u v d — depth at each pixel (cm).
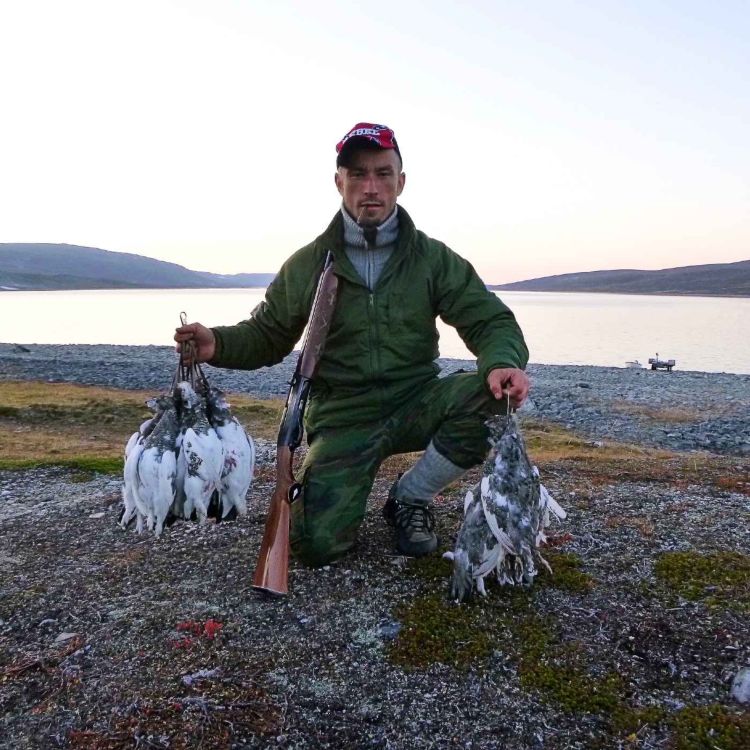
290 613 327
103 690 273
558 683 272
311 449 385
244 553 397
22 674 287
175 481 298
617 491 509
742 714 254
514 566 338
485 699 265
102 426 1190
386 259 362
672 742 242
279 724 252
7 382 2075
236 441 315
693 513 453
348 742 245
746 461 654
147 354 3231
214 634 309
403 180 369
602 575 360
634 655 291
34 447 898
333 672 282
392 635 306
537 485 326
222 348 356
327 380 373
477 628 309
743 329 6988
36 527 460
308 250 379
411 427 375
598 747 241
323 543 359
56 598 351
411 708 261
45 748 244
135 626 320
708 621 314
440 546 399
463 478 555
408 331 366
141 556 399
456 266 367
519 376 316
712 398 2002
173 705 262
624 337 5916
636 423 1577
